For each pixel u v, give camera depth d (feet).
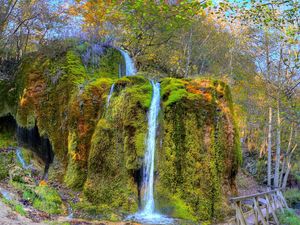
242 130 81.10
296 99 56.85
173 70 73.36
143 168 33.17
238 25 77.97
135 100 34.45
